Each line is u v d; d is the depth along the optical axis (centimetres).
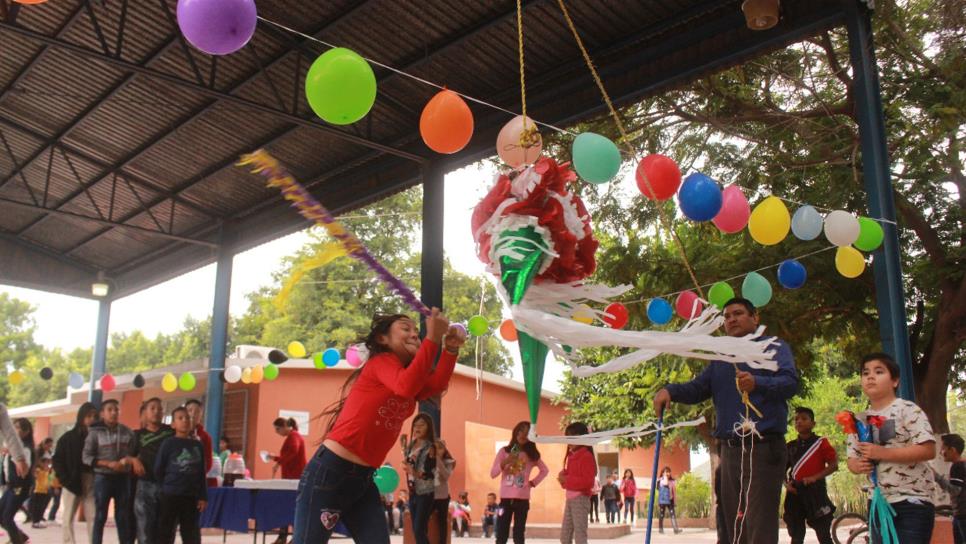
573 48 902
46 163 1438
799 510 701
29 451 785
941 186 1038
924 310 1102
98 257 1805
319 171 1254
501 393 1973
